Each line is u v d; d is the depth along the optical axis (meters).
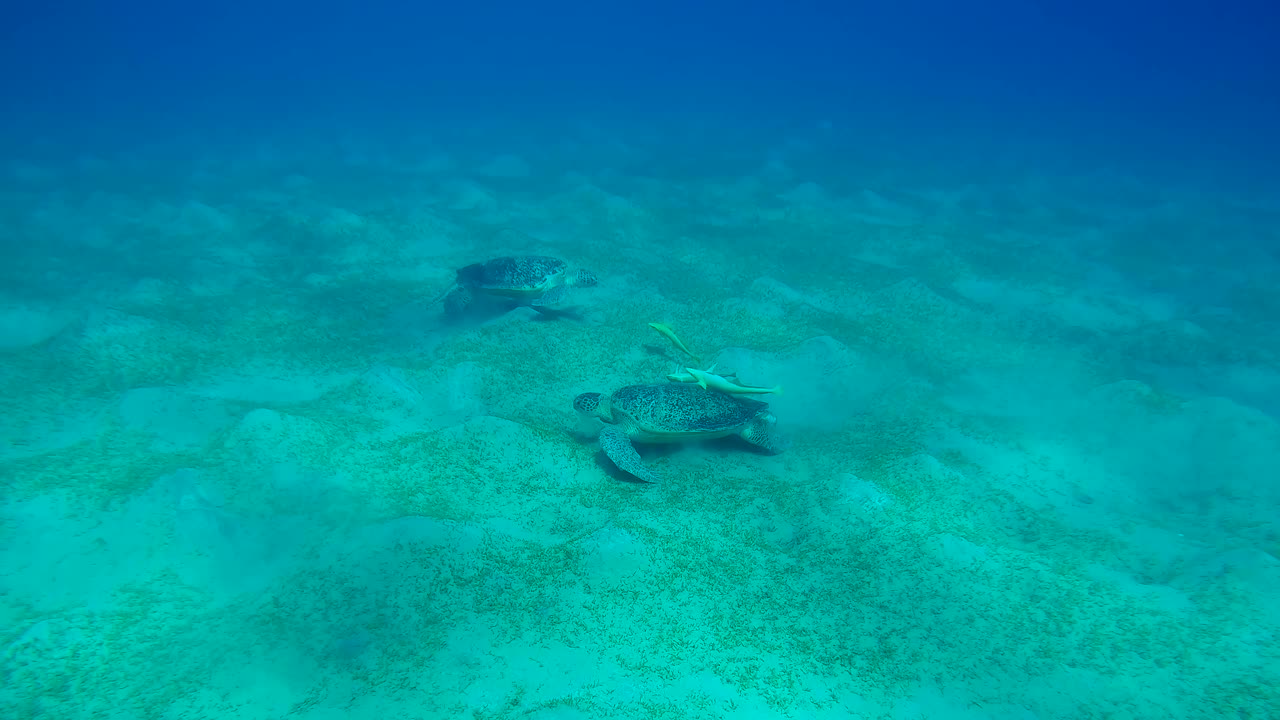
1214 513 7.98
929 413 10.10
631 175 29.58
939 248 18.88
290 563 6.66
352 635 5.86
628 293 14.92
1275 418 10.56
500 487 8.05
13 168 27.66
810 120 50.44
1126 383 10.56
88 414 9.33
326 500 7.37
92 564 6.52
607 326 13.19
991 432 9.66
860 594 6.55
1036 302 15.59
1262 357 12.53
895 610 6.36
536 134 42.59
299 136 40.34
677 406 8.30
